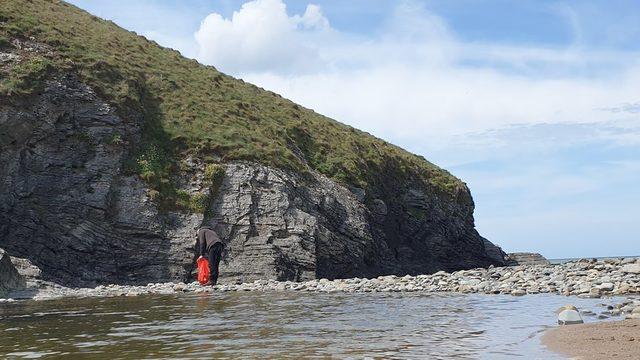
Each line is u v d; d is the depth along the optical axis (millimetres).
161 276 36938
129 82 45906
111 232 37406
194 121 47125
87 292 28312
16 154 36781
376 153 60406
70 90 41188
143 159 41375
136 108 43688
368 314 17156
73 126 40031
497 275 31297
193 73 58125
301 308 19188
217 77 60250
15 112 37375
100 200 37844
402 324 14695
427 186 63875
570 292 22922
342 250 42312
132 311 18828
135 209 38469
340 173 51719
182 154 43344
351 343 11688
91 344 11977
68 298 25000
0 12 45656
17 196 35938
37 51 43188
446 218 62531
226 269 37156
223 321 15656
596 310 16953
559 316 14297
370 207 51562
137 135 42406
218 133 46188
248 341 12078
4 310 19719
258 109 56625
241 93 59656
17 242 34688
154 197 39188
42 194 36938
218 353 10711
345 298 23078
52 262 35156
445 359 9820
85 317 17188
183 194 40375
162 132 44469
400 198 59000
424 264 56312
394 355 10273
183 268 37375
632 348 10164
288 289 29031
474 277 31328
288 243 38875
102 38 53812
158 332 13625
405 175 62000
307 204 43250
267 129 51719
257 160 44250
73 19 56000
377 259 47875
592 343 10828
